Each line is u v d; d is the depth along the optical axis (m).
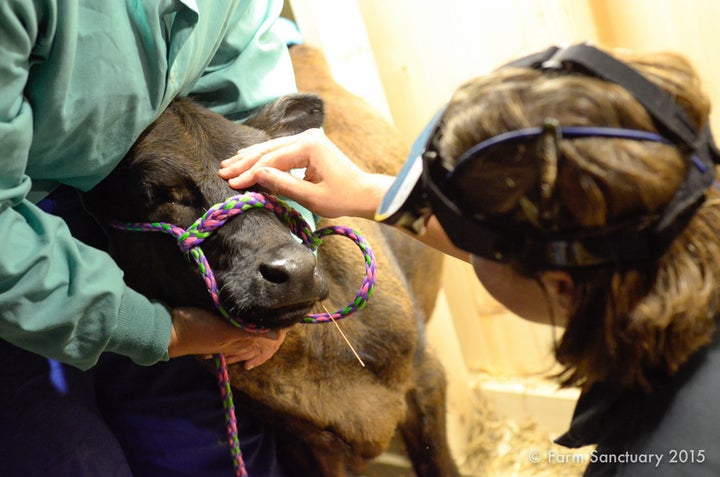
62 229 1.17
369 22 2.45
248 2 1.59
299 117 1.66
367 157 2.13
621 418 0.95
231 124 1.50
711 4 2.14
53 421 1.46
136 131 1.32
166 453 1.62
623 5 2.22
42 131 1.19
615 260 0.83
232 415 1.47
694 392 0.88
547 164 0.78
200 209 1.41
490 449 2.59
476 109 0.84
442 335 2.55
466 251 0.91
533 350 2.66
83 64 1.18
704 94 0.88
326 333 1.71
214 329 1.37
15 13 1.04
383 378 1.83
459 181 0.86
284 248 1.34
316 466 1.86
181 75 1.37
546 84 0.82
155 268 1.47
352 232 1.41
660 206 0.80
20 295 1.12
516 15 2.27
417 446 2.22
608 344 0.88
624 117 0.80
